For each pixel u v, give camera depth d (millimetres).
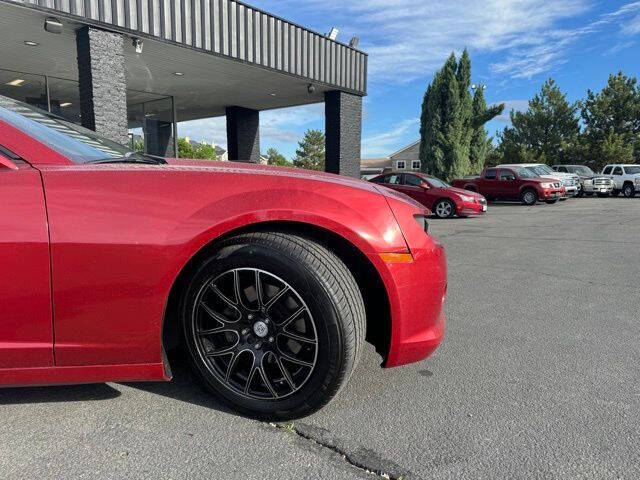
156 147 17234
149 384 2387
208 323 2102
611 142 34594
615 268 5777
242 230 2033
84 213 1839
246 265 1942
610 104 35406
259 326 1997
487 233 9758
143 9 8891
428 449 1880
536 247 7621
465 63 24109
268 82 12914
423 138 26000
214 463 1760
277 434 1964
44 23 7918
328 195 2016
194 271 2021
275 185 2014
